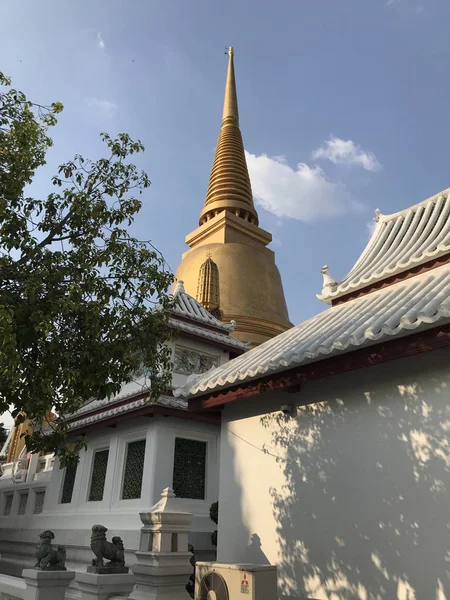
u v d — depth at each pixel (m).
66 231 9.14
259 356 10.84
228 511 10.55
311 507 8.90
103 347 8.30
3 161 8.75
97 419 17.03
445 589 6.78
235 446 10.96
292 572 8.82
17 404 7.82
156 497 14.55
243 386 10.20
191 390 10.99
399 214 15.02
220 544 10.42
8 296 7.62
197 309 20.47
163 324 9.58
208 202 45.78
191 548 11.15
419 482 7.48
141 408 15.34
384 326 7.38
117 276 9.08
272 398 10.41
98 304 8.16
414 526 7.36
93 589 9.97
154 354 9.34
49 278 8.15
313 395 9.55
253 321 34.41
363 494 8.16
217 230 41.38
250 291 36.84
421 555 7.17
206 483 15.98
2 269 8.07
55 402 8.38
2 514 24.08
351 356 8.20
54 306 7.57
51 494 20.17
